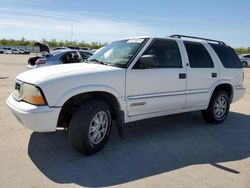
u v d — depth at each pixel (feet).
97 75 13.73
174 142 16.46
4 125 18.31
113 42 18.01
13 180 11.34
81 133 13.24
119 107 14.71
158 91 16.16
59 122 14.06
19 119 13.25
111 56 16.19
